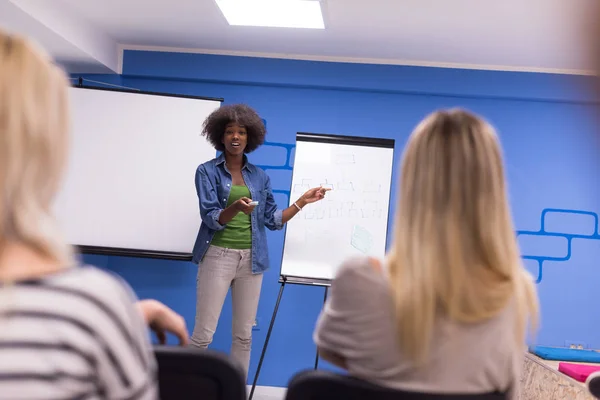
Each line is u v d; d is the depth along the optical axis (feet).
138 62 14.35
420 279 3.37
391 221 13.96
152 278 14.37
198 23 12.54
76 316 2.05
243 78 14.28
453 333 3.43
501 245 3.46
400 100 14.34
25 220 2.08
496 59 13.48
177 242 13.60
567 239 14.01
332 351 3.67
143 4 11.58
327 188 12.98
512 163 14.14
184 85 14.61
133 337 2.23
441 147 3.54
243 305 11.91
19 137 2.06
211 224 11.39
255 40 13.39
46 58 2.25
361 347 3.49
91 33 12.94
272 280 14.25
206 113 13.78
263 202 12.05
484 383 3.51
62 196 13.46
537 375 11.25
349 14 11.42
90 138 13.60
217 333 14.26
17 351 1.94
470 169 3.49
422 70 14.08
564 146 14.10
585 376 9.60
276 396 14.01
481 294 3.40
